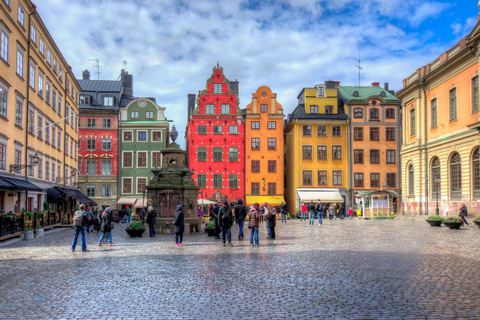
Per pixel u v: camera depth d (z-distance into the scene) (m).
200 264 12.59
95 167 58.62
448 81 39.31
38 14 32.62
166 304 7.80
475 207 34.31
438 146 40.81
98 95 60.09
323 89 60.44
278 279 10.08
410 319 6.78
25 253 15.91
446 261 12.66
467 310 7.25
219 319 6.84
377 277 10.25
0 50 25.11
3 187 23.56
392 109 60.19
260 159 59.78
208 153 59.56
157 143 59.25
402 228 28.00
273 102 60.62
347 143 59.28
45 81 36.47
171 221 25.25
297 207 58.06
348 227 30.22
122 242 20.44
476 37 32.78
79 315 7.15
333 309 7.38
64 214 36.56
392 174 59.53
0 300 8.24
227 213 18.12
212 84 60.38
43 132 35.72
